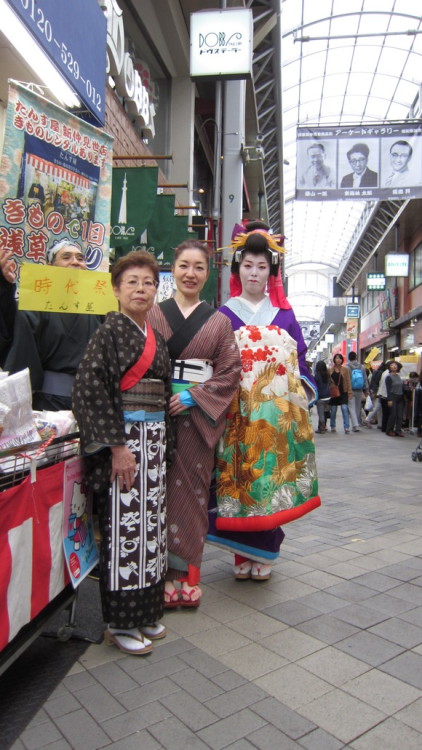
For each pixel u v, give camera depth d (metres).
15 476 1.88
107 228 3.01
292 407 3.10
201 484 2.77
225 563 3.57
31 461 1.90
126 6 8.55
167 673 2.17
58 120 2.71
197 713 1.91
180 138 11.28
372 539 3.97
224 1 8.57
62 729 1.82
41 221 2.67
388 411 12.53
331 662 2.26
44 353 2.81
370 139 11.23
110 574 2.27
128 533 2.27
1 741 1.75
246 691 2.05
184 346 2.73
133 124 8.38
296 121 19.34
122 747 1.73
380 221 24.27
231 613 2.74
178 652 2.34
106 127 6.54
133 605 2.28
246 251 3.22
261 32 12.44
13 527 1.76
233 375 2.76
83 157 2.87
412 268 24.09
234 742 1.76
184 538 2.73
